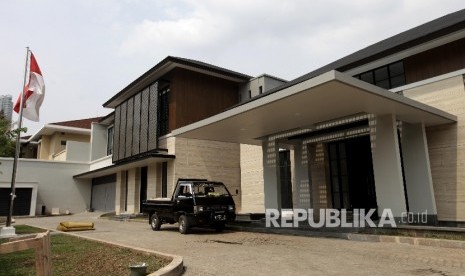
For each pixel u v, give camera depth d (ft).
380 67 50.70
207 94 77.56
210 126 46.68
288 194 63.46
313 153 56.54
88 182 112.47
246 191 69.46
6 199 98.53
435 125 43.45
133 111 82.33
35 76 47.37
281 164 65.67
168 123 73.41
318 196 54.60
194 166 72.18
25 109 46.09
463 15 46.65
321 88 30.48
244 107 38.73
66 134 128.98
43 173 105.29
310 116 41.14
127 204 86.48
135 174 84.02
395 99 33.68
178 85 73.26
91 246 31.27
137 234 43.75
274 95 34.50
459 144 40.98
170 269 19.17
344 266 21.91
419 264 22.15
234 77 79.97
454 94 41.63
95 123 116.06
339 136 50.29
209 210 42.60
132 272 18.15
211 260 24.70
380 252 26.63
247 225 47.85
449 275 19.17
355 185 50.90
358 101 34.24
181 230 43.37
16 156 44.19
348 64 51.08
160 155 68.13
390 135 38.01
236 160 78.69
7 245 13.25
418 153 41.55
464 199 39.75
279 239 35.91
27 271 21.02
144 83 80.28
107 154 115.44
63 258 25.64
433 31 41.27
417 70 45.73
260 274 20.13
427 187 40.24
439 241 28.37
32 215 99.19
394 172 37.04
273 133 51.75
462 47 41.70
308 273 20.17
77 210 109.19
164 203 47.42
